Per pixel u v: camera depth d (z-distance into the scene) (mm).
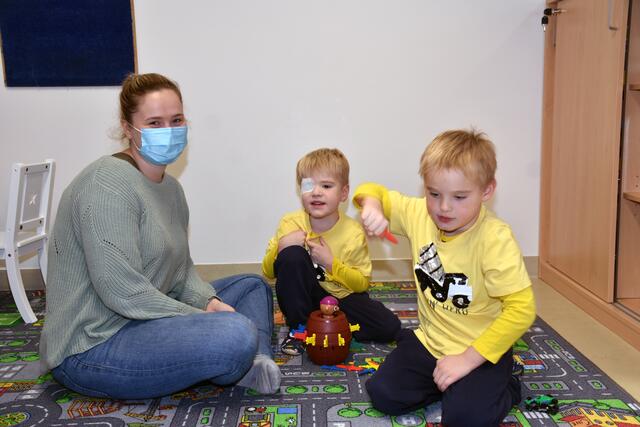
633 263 2066
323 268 1933
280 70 2562
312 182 1865
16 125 2574
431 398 1475
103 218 1372
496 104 2609
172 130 1491
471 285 1413
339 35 2545
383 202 1593
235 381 1461
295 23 2533
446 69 2578
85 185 1413
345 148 2627
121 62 2523
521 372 1608
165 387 1418
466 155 1292
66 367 1448
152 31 2516
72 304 1443
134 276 1388
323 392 1562
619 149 1956
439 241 1466
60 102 2561
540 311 2213
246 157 2627
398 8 2533
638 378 1641
